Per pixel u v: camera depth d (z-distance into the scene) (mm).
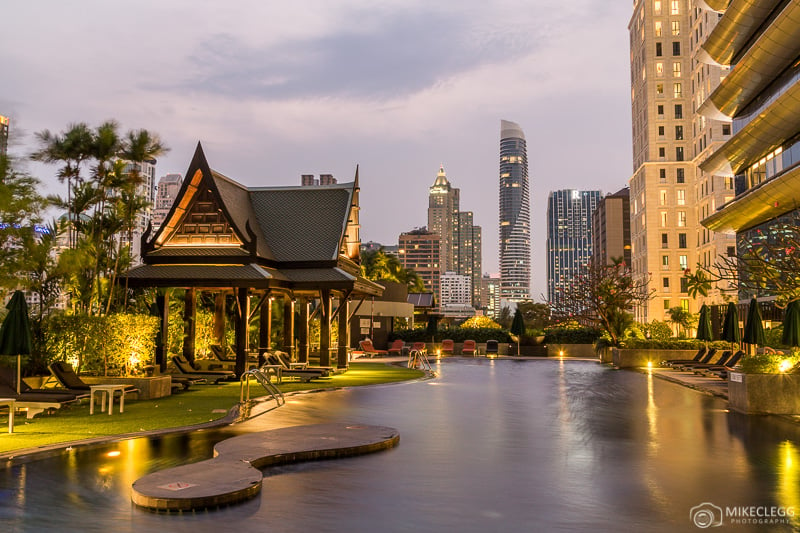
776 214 51750
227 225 27172
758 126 49125
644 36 115375
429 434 12945
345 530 6762
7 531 6715
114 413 16031
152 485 8094
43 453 10766
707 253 100938
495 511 7469
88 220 22969
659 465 10008
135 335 20672
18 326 15094
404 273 102625
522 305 159625
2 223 17906
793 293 20422
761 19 51469
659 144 111688
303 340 30719
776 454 10930
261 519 7141
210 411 16406
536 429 13664
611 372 32688
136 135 23031
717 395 20906
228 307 34750
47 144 21750
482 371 33250
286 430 12461
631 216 125250
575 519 7160
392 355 52750
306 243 30781
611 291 47156
